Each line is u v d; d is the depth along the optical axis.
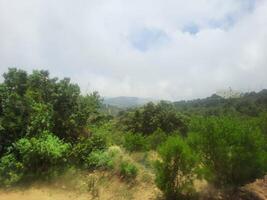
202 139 9.65
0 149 12.64
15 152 12.05
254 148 9.41
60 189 10.86
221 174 9.59
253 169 9.34
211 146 9.52
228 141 9.46
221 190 9.56
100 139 13.46
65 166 11.98
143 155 14.19
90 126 14.19
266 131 16.67
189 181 9.24
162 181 9.00
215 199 9.07
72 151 12.48
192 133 10.11
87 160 12.34
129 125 33.78
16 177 11.27
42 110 12.80
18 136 12.66
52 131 13.38
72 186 11.00
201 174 9.25
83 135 14.05
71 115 13.77
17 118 12.62
